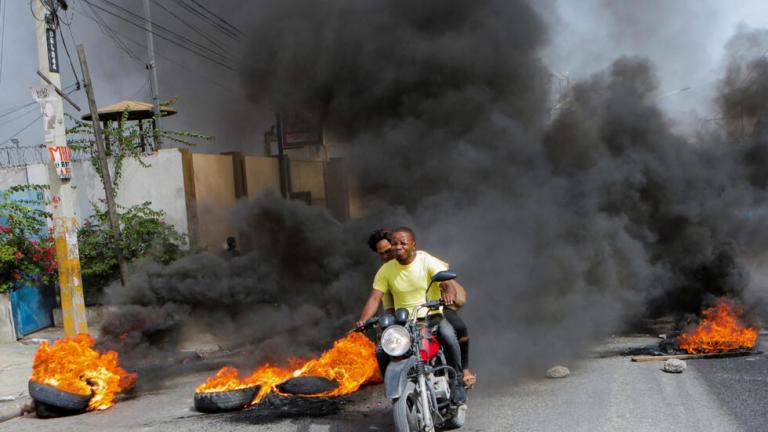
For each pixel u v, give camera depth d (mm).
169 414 6695
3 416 7012
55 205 9773
